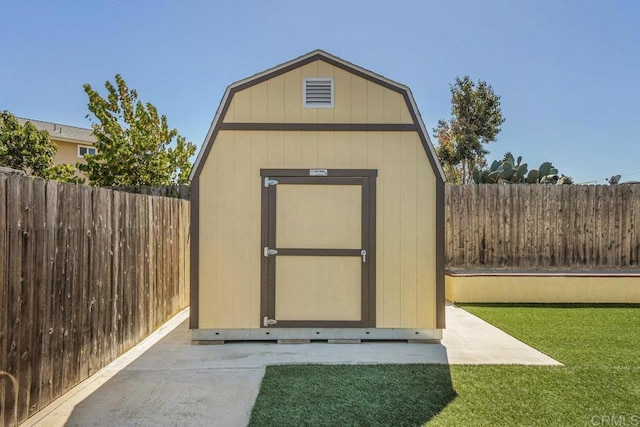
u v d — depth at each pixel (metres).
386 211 4.52
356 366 3.67
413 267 4.51
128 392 3.15
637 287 6.54
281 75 4.55
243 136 4.52
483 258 7.47
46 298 2.88
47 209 2.90
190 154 11.79
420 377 3.39
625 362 3.72
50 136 17.02
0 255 2.42
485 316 5.64
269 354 4.06
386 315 4.48
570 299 6.58
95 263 3.58
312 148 4.53
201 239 4.46
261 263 4.48
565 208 7.40
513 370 3.53
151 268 4.90
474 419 2.67
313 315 4.48
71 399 3.02
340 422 2.65
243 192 4.50
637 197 7.32
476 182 8.56
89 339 3.47
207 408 2.87
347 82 4.56
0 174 2.46
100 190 3.67
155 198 5.04
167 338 4.68
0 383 2.41
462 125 15.85
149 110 10.79
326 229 4.51
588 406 2.84
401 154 4.54
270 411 2.81
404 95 4.57
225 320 4.46
